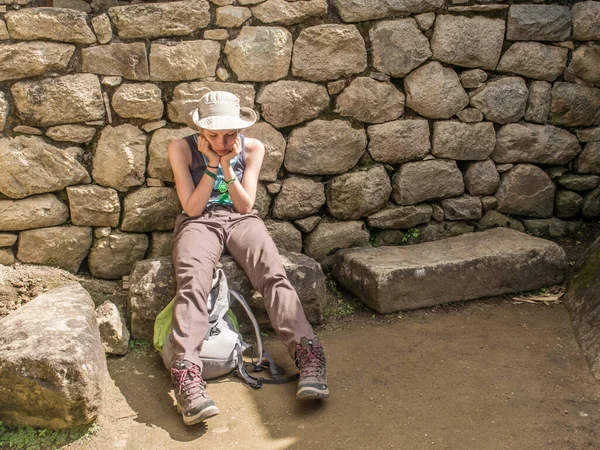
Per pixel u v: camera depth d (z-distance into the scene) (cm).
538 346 299
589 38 378
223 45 332
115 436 245
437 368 285
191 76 330
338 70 350
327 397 267
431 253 351
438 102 366
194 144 317
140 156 330
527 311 332
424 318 329
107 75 320
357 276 342
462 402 260
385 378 280
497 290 345
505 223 398
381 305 328
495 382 272
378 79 357
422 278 330
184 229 306
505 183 390
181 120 333
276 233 359
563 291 346
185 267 286
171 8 321
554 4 375
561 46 378
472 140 376
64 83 313
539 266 347
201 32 329
